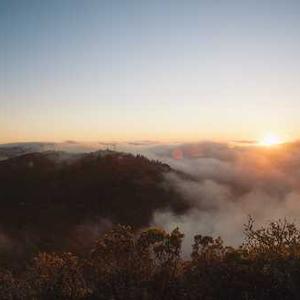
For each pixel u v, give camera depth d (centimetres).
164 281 2464
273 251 2284
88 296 2616
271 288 2145
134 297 2498
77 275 2730
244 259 2295
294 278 2125
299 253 2238
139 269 2602
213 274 2336
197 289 2339
